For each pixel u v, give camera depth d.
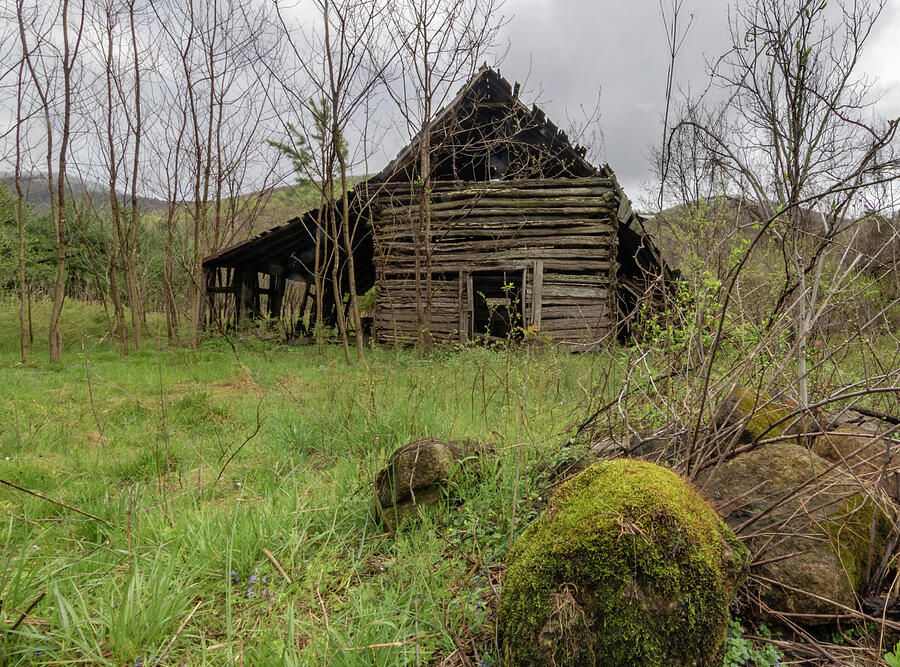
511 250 12.91
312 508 3.31
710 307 2.74
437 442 3.30
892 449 2.57
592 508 1.89
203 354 11.90
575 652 1.67
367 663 1.93
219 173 16.56
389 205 13.61
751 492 2.40
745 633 2.13
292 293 21.41
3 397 7.04
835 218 2.29
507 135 12.44
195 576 2.59
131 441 5.22
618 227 13.05
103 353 12.76
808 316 2.55
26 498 3.63
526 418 3.73
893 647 2.02
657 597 1.68
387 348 13.45
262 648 2.02
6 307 17.30
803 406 2.54
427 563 2.51
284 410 5.69
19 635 2.03
